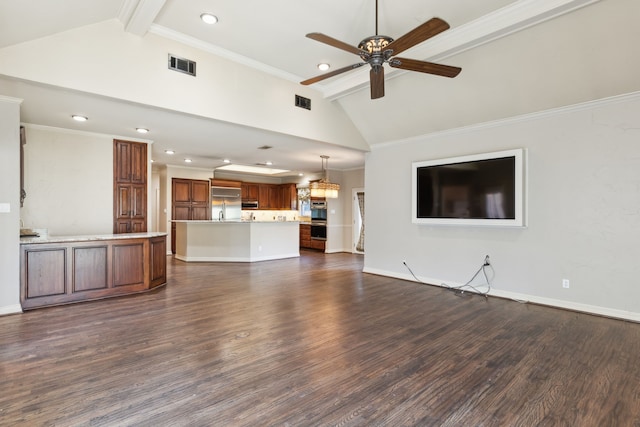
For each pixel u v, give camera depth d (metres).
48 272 3.94
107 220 5.36
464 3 3.12
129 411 1.91
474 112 4.61
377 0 2.88
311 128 5.29
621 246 3.66
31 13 2.63
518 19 3.19
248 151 6.64
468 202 4.78
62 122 4.57
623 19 2.97
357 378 2.32
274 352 2.73
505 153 4.37
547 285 4.16
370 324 3.42
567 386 2.23
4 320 3.44
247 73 4.42
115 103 3.68
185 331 3.18
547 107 4.08
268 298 4.43
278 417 1.88
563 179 4.04
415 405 2.01
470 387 2.22
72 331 3.15
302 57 4.20
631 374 2.40
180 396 2.07
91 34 3.29
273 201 11.46
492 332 3.22
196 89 4.00
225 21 3.40
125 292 4.55
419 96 4.77
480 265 4.79
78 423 1.80
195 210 9.16
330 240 9.59
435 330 3.27
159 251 5.12
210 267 6.93
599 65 3.42
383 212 6.11
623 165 3.64
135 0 2.99
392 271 5.95
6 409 1.92
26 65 2.97
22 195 4.38
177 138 5.49
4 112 3.50
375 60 2.62
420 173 5.39
